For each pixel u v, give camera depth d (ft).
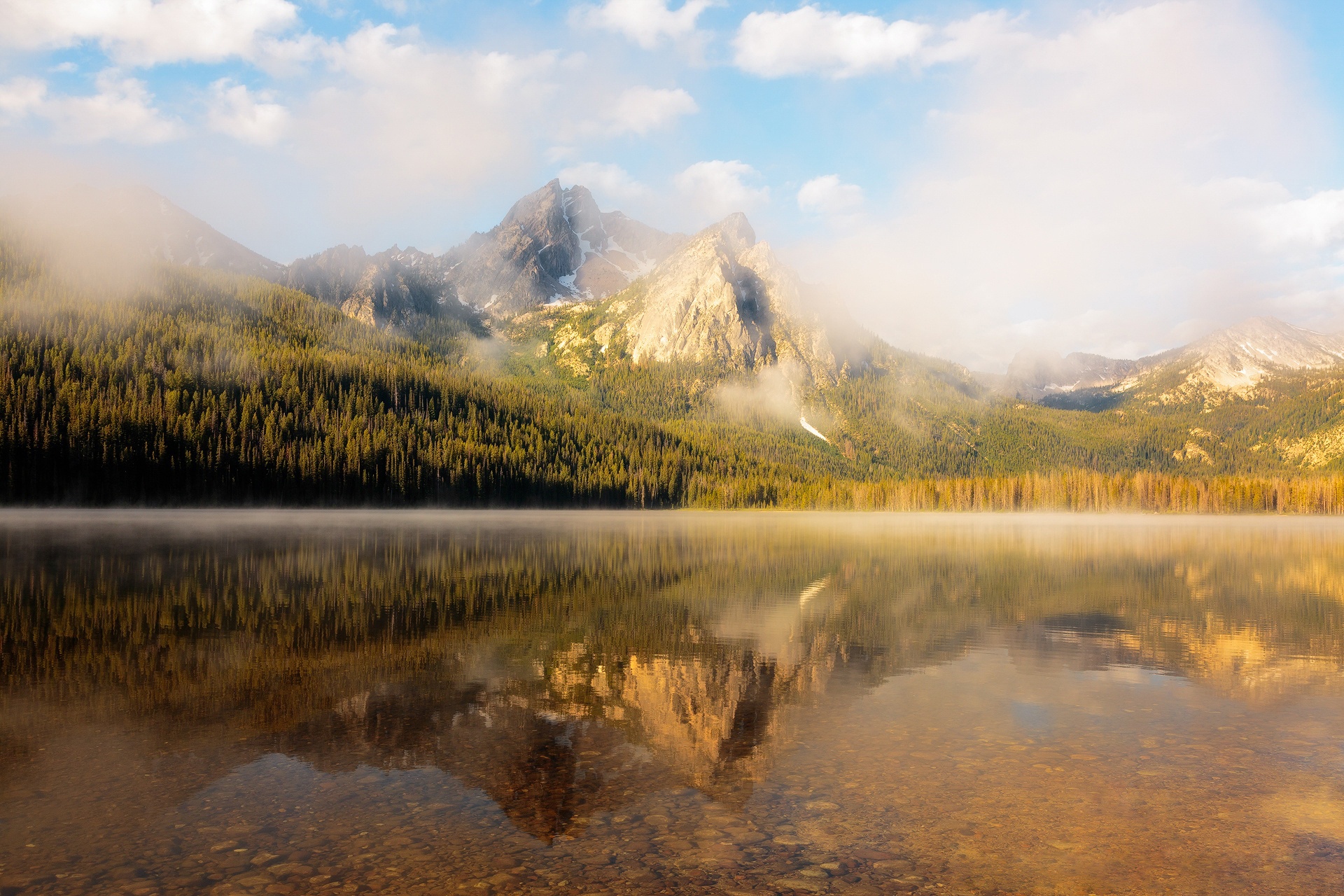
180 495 426.51
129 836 34.55
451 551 205.87
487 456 578.66
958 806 39.09
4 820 36.17
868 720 54.19
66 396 435.53
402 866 31.96
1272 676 68.39
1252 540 299.38
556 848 33.83
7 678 64.49
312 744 47.85
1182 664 73.15
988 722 53.93
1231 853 33.99
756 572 158.92
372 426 562.25
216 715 54.08
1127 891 30.50
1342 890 30.68
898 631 90.22
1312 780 42.98
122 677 64.95
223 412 500.33
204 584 127.24
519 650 77.41
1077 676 67.77
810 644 81.71
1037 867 32.63
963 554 213.25
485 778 42.42
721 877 31.37
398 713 54.90
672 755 46.62
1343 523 499.10
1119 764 45.39
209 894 29.35
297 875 31.04
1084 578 150.41
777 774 43.47
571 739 49.34
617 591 126.11
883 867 32.50
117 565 154.51
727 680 65.46
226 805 38.32
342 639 82.12
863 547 245.24
